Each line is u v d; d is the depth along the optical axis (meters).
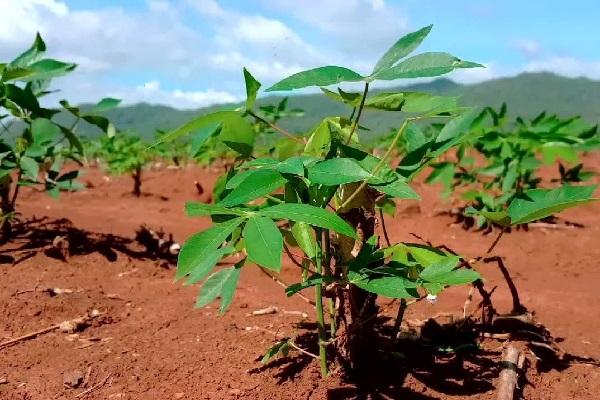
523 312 2.38
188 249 1.33
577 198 1.60
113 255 3.49
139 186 7.63
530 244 4.39
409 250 1.72
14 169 3.36
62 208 6.20
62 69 3.21
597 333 2.61
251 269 3.58
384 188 1.54
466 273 1.52
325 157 1.64
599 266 3.88
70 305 2.70
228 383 1.92
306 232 1.70
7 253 3.33
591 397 1.93
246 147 1.77
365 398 1.80
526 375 2.02
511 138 4.50
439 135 1.73
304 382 1.87
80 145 3.49
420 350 2.12
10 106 3.42
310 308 2.73
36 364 2.16
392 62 1.39
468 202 5.34
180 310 2.71
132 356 2.20
